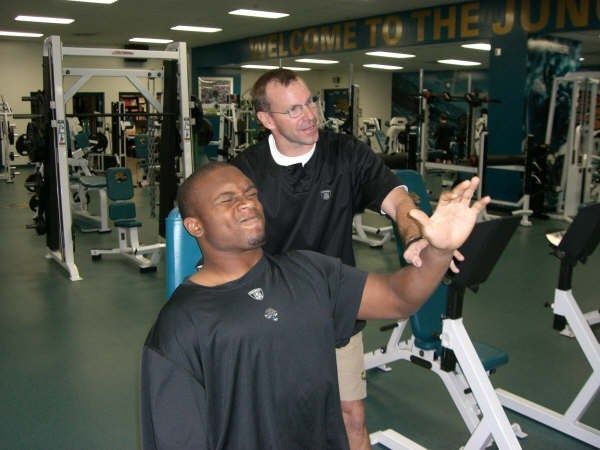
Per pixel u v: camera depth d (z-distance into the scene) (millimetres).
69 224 5125
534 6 8219
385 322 4016
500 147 8844
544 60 8625
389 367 3307
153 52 5137
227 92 15906
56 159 5035
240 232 1164
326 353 1208
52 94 4867
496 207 8625
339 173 1813
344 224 1855
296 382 1169
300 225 1806
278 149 1784
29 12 10109
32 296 4660
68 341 3744
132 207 5707
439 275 1146
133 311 4316
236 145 10617
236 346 1126
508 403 2848
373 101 18781
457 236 1053
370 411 2844
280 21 11234
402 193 1791
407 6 9539
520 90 8508
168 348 1111
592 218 2230
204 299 1158
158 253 5434
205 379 1123
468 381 1966
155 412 1100
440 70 17688
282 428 1166
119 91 15500
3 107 11422
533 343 3658
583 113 7531
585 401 2578
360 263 5660
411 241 1518
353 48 11039
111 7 9625
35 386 3125
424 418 2783
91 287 4902
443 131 11430
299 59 13648
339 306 1274
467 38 9156
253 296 1168
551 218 7820
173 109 5543
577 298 4570
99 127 13219
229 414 1134
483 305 4367
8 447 2553
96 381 3186
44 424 2742
